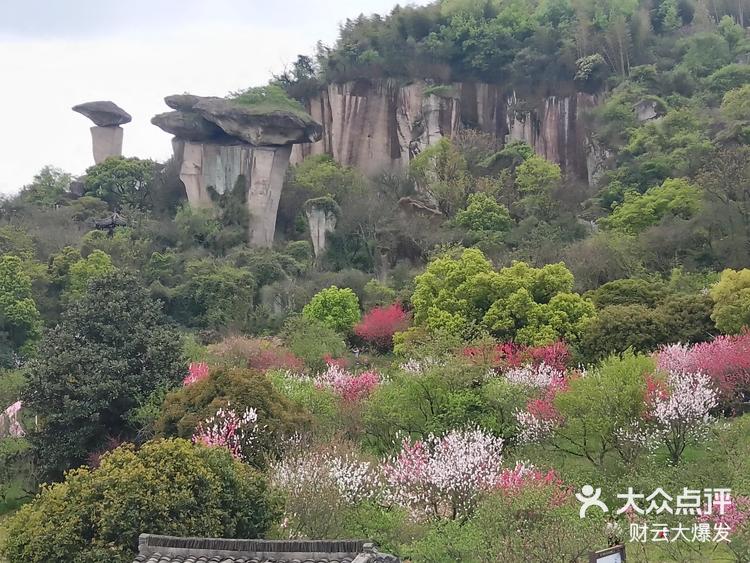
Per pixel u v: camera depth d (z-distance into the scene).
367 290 63.69
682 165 71.25
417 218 75.81
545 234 70.12
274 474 24.56
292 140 81.69
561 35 94.38
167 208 84.31
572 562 19.36
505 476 24.95
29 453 34.53
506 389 32.72
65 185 89.81
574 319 43.72
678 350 36.91
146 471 20.42
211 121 82.25
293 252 74.75
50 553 20.02
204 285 64.44
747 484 22.52
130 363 35.44
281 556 15.70
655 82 87.06
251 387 29.75
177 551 15.94
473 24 95.44
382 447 32.81
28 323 57.53
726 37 95.56
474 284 45.78
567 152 90.50
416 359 36.41
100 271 62.88
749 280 41.31
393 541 22.95
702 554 21.33
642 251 58.44
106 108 93.88
